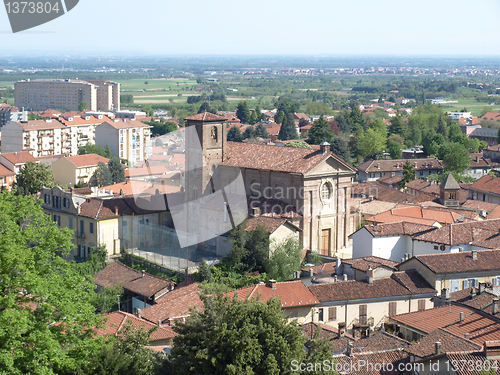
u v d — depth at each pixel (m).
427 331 60.56
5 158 186.25
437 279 75.44
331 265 90.25
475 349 51.19
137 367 49.16
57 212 107.94
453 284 76.25
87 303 51.22
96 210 102.75
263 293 71.62
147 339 52.56
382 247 93.75
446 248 88.88
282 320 47.88
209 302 48.53
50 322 49.91
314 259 97.12
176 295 79.38
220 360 45.06
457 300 67.44
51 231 52.31
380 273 77.88
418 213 107.06
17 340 45.00
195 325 47.16
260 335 45.91
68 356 47.62
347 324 72.94
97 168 183.12
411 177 180.62
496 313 60.22
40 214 53.62
